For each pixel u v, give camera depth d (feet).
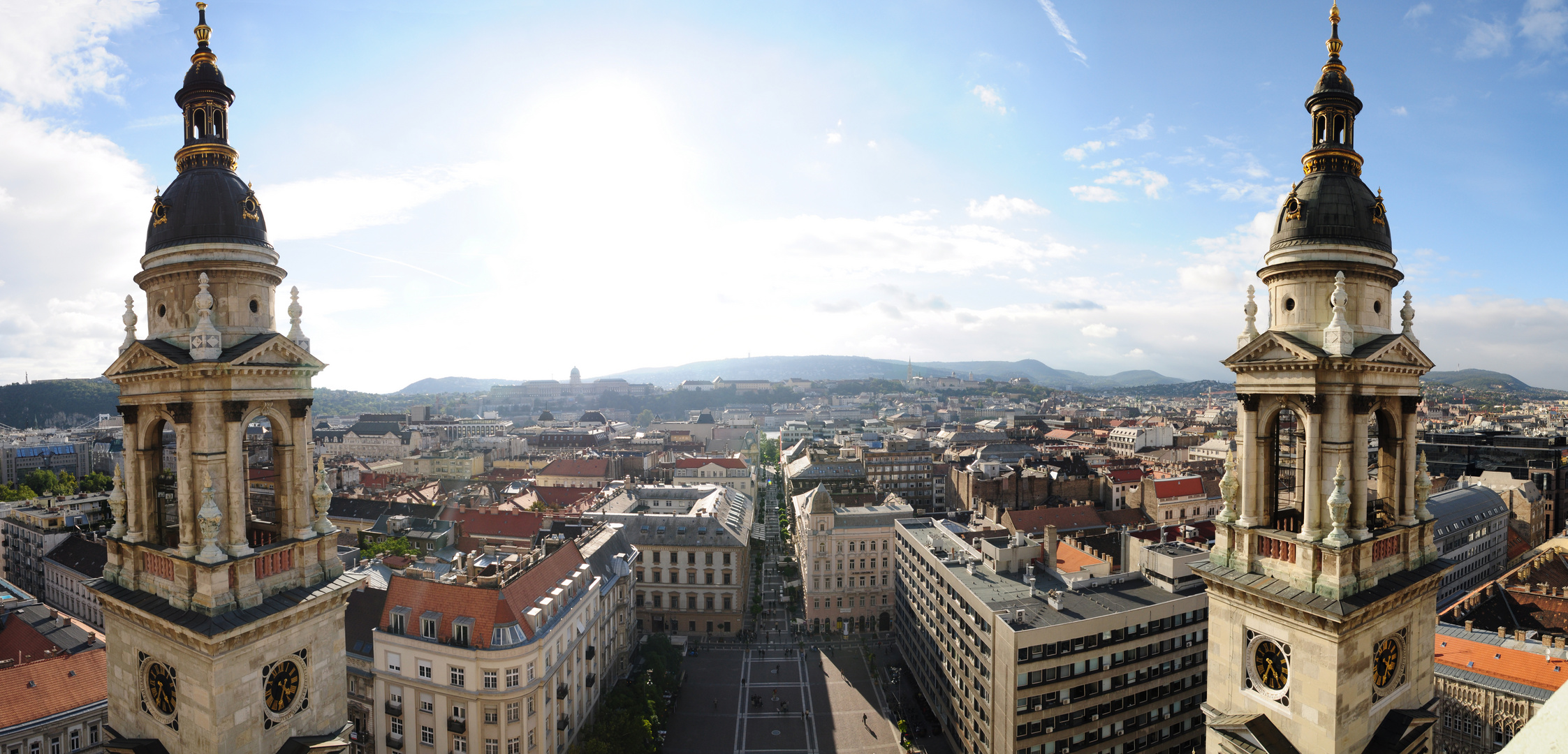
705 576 530.68
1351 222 137.59
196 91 145.07
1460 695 302.04
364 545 598.34
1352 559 131.75
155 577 144.15
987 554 392.68
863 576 543.80
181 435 137.39
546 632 301.84
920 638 440.86
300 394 148.15
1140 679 325.83
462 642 286.66
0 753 260.62
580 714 346.74
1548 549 499.10
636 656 455.63
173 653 139.03
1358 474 133.59
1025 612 322.34
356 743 305.73
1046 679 306.96
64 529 595.47
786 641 525.34
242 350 135.74
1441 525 576.20
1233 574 146.20
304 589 147.64
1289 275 142.41
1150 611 327.88
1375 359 130.72
